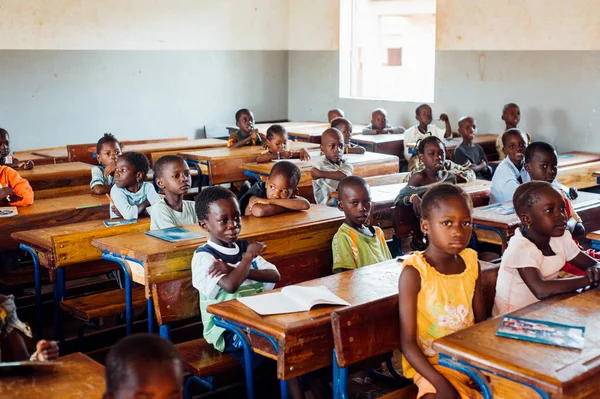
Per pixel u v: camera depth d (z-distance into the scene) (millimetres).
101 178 4434
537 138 7086
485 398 1806
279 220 3281
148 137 8375
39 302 3430
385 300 2217
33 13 7363
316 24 9156
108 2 7855
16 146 7430
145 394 1216
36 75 7461
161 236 2979
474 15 7434
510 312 2062
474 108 7582
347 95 9070
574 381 1618
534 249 2381
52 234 3236
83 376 1674
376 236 3148
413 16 9320
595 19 6516
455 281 2168
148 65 8258
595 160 6191
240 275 2502
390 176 5078
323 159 4996
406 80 9656
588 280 2250
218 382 2520
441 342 1831
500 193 4379
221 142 6809
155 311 2740
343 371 2127
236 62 9031
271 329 2080
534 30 6973
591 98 6629
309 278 3119
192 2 8523
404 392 2256
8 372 1680
